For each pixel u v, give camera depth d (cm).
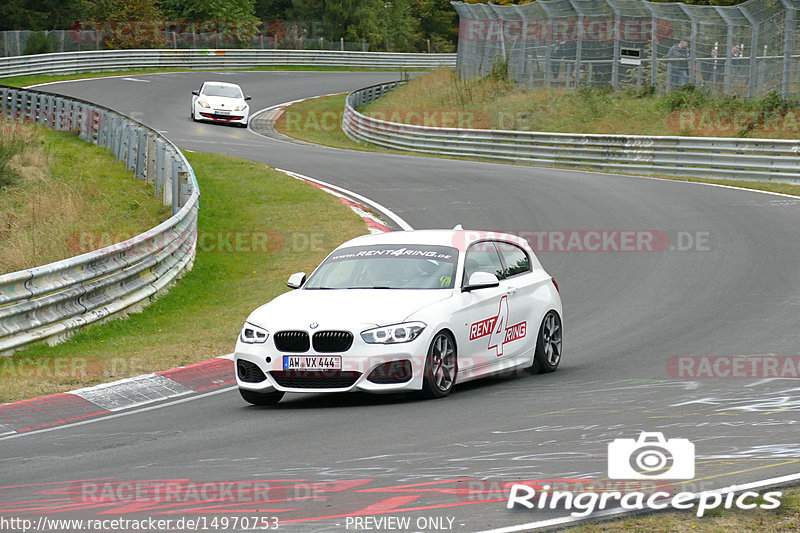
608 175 7300
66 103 8850
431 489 1641
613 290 3953
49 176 6575
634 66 9794
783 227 4975
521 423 2119
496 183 6819
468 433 2047
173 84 14475
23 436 2297
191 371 2912
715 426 2003
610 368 2762
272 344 2425
